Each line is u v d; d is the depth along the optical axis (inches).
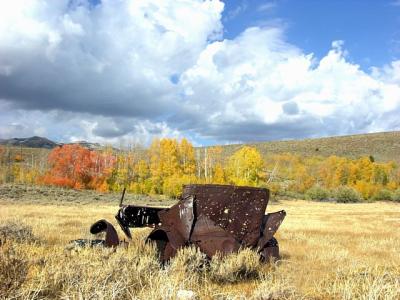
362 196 3769.7
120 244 346.9
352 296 227.9
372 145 7819.9
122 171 3029.0
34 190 2223.2
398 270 305.0
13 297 187.3
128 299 207.6
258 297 224.1
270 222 366.6
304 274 309.9
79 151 2910.9
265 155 6806.1
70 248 350.0
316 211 1972.2
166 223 345.4
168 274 262.1
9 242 264.2
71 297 196.2
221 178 2982.3
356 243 580.1
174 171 2942.9
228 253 319.3
